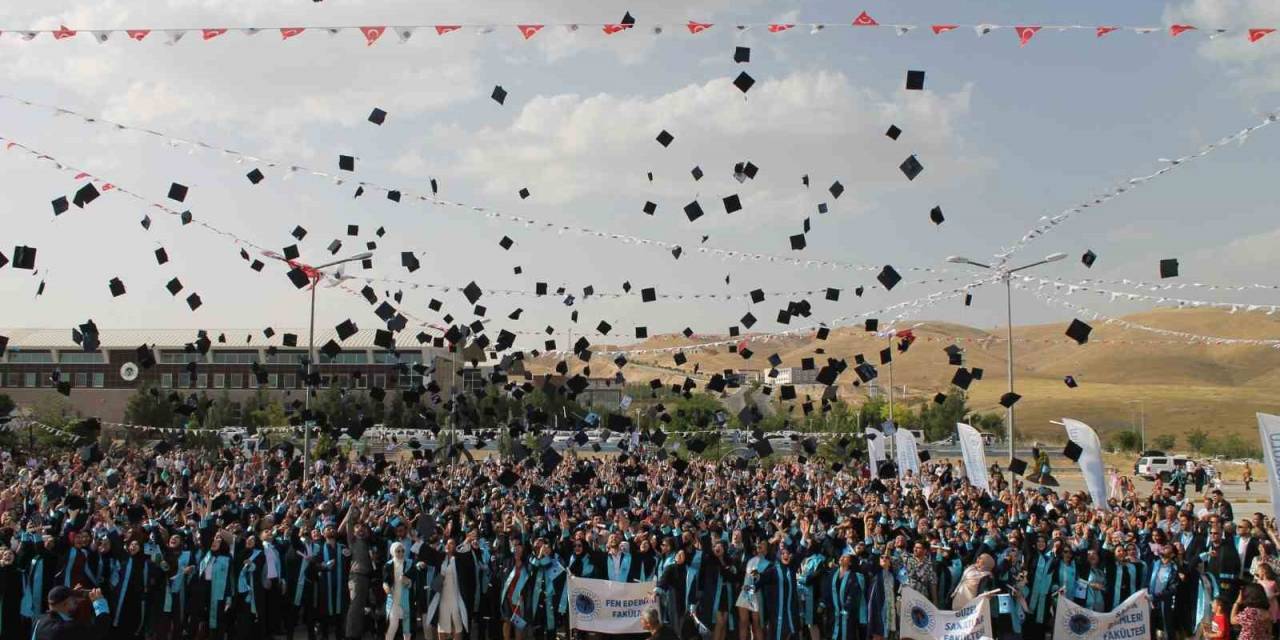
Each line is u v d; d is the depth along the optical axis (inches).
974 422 2955.2
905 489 1077.8
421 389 1046.4
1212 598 579.5
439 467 1229.7
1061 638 558.6
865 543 601.0
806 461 1609.3
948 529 652.7
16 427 1758.1
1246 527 641.6
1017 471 961.5
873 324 963.3
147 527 602.5
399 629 636.1
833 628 576.7
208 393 2454.5
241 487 940.6
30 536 552.4
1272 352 5856.3
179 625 585.3
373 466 1122.7
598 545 663.1
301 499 807.1
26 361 2564.0
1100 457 864.3
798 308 885.8
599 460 1473.9
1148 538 665.6
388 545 651.5
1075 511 797.9
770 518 761.6
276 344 2448.3
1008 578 573.9
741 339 1087.6
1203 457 2694.4
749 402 1018.1
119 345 2566.4
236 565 601.9
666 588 562.3
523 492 963.3
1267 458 670.5
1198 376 5625.0
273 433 1983.3
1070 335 792.9
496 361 1279.5
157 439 1841.8
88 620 351.6
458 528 659.4
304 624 698.2
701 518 713.0
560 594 609.3
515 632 620.1
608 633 582.9
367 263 1019.9
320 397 1878.7
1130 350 6092.5
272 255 870.4
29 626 537.6
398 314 933.8
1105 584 599.8
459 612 585.9
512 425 1086.4
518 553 604.4
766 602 573.9
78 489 858.8
